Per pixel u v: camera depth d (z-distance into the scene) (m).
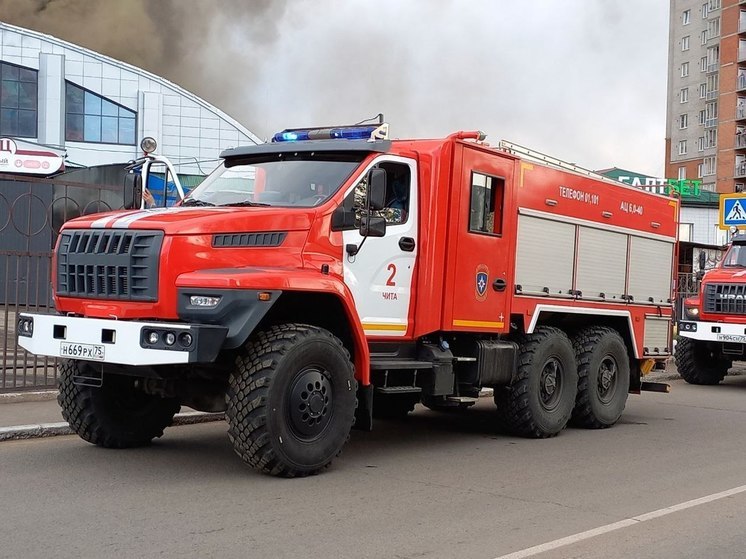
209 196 7.73
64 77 34.12
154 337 6.07
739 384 16.64
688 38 87.31
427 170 7.98
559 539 5.19
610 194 10.38
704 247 27.09
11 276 9.95
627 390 10.46
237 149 8.00
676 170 88.19
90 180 26.23
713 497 6.46
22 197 10.47
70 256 6.88
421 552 4.85
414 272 7.87
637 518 5.77
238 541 4.95
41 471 6.70
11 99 33.62
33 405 9.40
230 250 6.53
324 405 6.69
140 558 4.59
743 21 80.00
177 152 35.31
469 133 8.38
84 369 7.30
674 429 10.12
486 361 8.55
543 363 9.15
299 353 6.46
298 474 6.65
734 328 15.14
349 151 7.50
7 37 33.38
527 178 9.09
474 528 5.39
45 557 4.58
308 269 6.86
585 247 9.97
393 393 7.63
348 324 7.03
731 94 80.81
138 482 6.38
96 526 5.19
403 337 7.79
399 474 7.02
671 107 89.31
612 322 10.74
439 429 9.68
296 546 4.89
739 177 80.00
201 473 6.72
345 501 6.00
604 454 8.28
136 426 7.72
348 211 7.17
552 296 9.43
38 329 6.75
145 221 6.50
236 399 6.32
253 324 6.17
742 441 9.22
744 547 5.16
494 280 8.65
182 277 6.29
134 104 34.91
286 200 7.35
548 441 9.05
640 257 10.98
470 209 8.36
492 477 7.02
